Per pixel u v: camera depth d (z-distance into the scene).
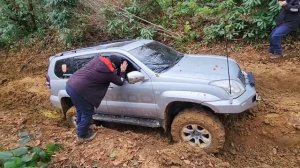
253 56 9.21
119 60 6.36
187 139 5.90
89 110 6.08
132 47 6.61
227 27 9.84
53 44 12.48
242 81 6.03
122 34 11.10
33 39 13.02
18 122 7.60
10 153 4.76
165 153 5.66
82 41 11.59
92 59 6.45
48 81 7.54
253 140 6.28
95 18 11.20
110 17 11.03
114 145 6.03
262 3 9.73
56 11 11.00
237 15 9.99
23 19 13.16
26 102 9.21
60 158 5.79
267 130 6.29
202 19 10.84
